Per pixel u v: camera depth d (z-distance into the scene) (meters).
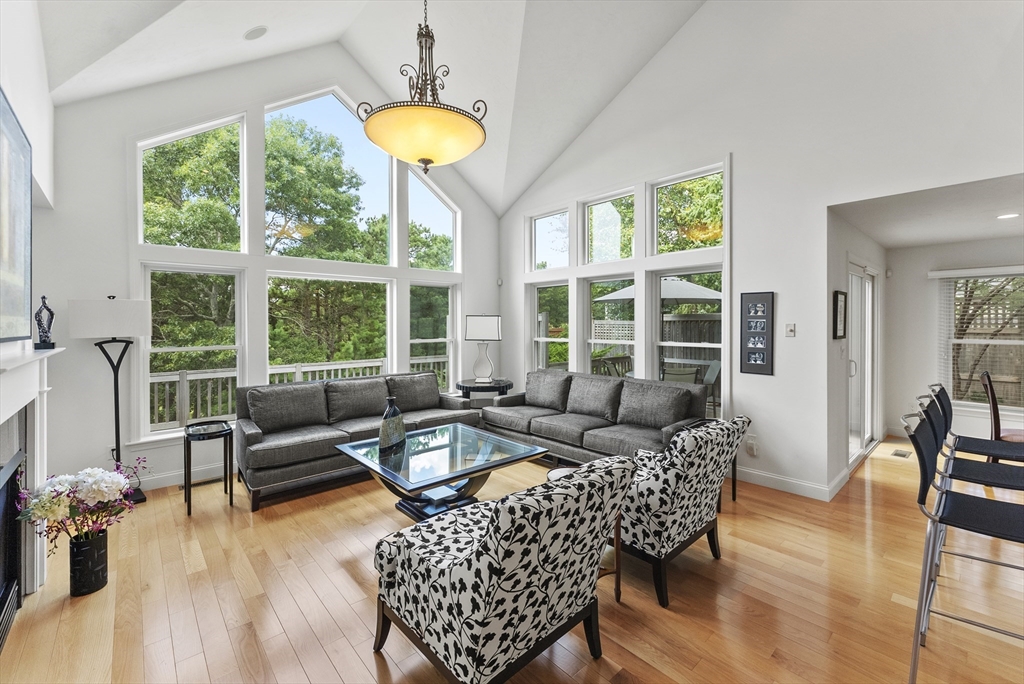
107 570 2.40
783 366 3.65
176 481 3.88
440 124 2.52
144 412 3.77
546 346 5.86
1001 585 2.37
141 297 3.69
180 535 2.95
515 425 4.55
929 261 4.96
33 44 2.49
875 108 3.15
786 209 3.60
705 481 2.38
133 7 2.79
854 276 4.30
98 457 3.53
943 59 2.88
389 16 4.19
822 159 3.40
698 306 4.36
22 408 2.19
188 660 1.85
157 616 2.13
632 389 4.23
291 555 2.70
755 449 3.85
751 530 3.00
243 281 4.26
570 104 4.72
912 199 3.16
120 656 1.87
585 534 1.64
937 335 4.93
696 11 4.11
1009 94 2.66
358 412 4.42
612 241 5.05
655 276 4.68
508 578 1.43
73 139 3.38
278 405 3.94
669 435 3.47
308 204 4.68
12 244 1.80
